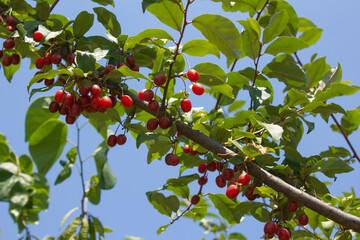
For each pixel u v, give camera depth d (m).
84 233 4.55
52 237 5.21
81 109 3.07
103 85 3.03
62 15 3.79
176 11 2.90
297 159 3.31
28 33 3.25
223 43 2.92
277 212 3.05
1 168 5.32
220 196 3.72
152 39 3.48
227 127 3.29
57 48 3.36
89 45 3.34
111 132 5.17
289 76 3.70
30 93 3.02
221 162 3.35
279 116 3.46
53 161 5.19
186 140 3.02
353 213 3.19
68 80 3.04
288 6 4.33
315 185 3.24
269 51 3.52
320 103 3.13
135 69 3.44
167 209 3.85
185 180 3.65
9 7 3.59
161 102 3.29
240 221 3.77
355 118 4.70
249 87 3.35
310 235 3.60
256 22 3.40
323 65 3.87
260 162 2.87
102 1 3.88
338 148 4.36
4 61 3.63
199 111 3.57
